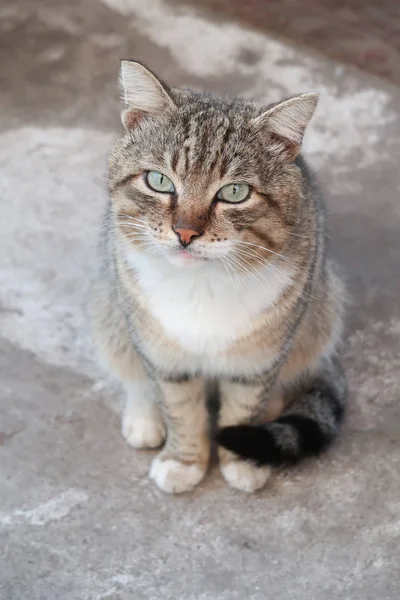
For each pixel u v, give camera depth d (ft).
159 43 4.68
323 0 5.01
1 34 4.72
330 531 2.88
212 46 4.65
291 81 4.40
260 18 4.88
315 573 2.79
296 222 2.77
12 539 2.85
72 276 3.55
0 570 2.79
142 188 2.70
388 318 3.42
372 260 3.61
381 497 2.95
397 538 2.86
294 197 2.74
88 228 3.73
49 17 4.86
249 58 4.57
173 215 2.66
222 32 4.76
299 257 2.80
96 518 2.91
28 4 4.95
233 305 2.77
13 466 3.01
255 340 2.83
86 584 2.77
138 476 3.01
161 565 2.81
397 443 3.07
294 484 2.98
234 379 2.94
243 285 2.74
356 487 2.97
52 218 3.77
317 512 2.92
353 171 3.96
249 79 4.41
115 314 3.02
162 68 4.49
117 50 4.62
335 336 3.17
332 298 3.12
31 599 2.73
